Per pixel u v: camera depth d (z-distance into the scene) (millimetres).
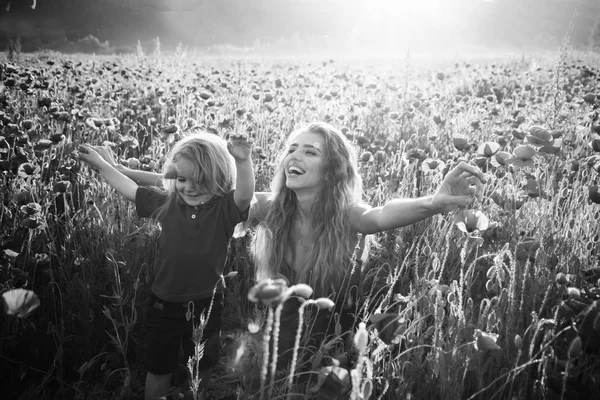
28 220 1639
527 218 1944
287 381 1265
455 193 1282
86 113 2869
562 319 1273
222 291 1580
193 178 1521
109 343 1684
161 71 5441
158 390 1487
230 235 1594
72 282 1758
